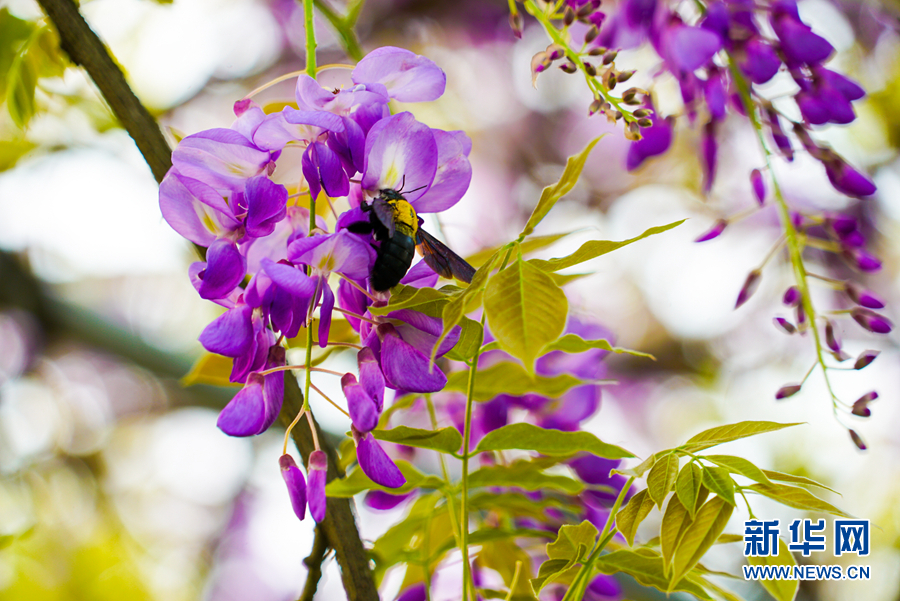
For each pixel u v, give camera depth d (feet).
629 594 2.91
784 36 2.69
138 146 2.52
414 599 2.67
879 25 4.99
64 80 2.82
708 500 2.37
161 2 2.94
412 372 2.40
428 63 2.45
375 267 2.40
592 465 2.74
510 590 2.53
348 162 2.42
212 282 2.39
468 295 2.34
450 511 2.58
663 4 2.72
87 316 4.53
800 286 2.67
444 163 2.46
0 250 4.41
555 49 2.53
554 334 2.31
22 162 2.96
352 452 2.59
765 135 2.75
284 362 2.41
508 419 2.80
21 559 4.51
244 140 2.40
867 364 2.60
